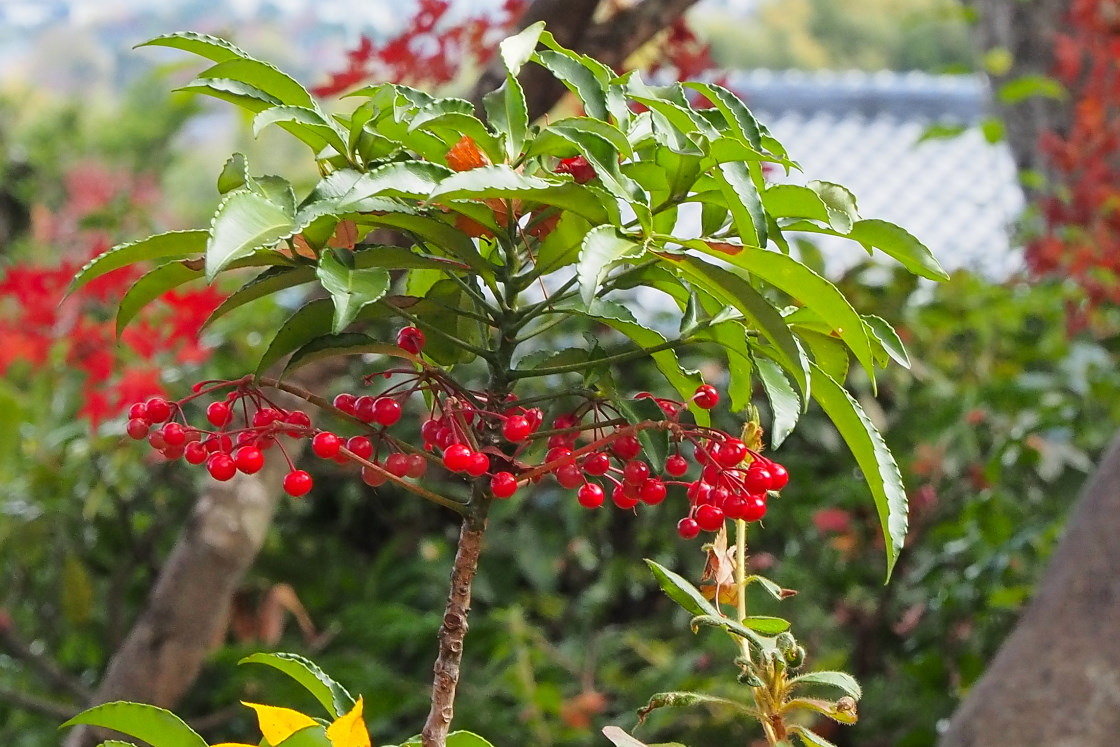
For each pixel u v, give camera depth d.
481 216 0.82
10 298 1.75
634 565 2.07
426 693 1.68
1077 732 1.15
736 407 0.90
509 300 0.84
